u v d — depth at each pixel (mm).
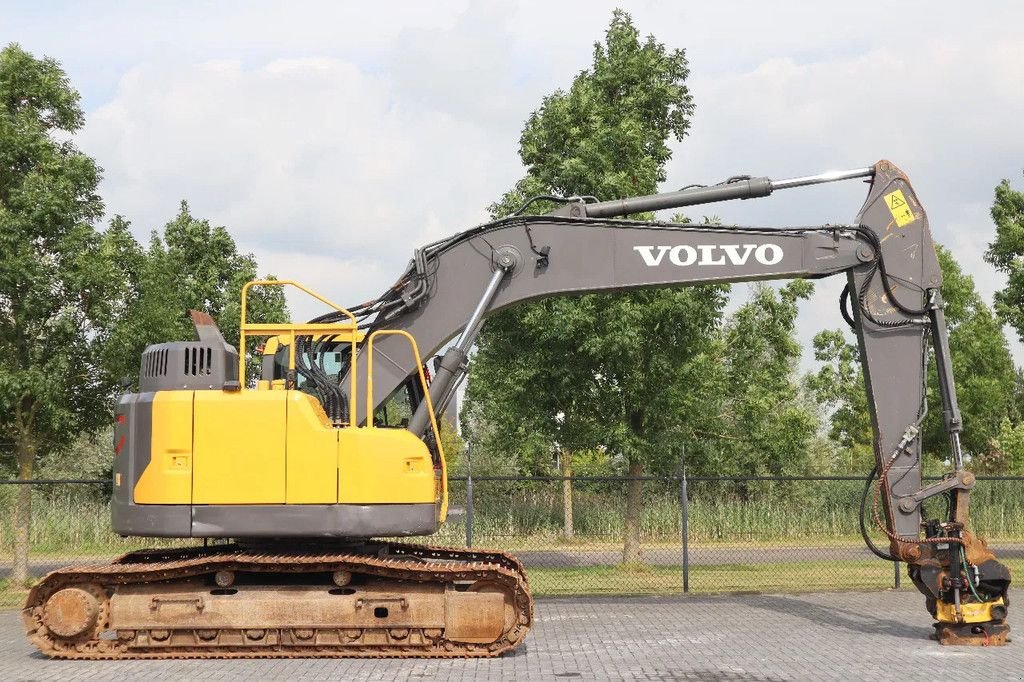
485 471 30656
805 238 11570
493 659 9938
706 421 19766
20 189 15906
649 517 21219
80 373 16391
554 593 15758
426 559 11398
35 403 16203
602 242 11711
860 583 17031
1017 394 37906
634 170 18031
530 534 20250
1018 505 23594
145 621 10164
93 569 10156
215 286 21719
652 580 17344
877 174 11570
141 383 10656
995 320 28266
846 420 30922
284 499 10078
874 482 11430
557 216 11773
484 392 19438
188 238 21844
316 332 10734
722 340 20203
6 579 17062
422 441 10398
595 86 18906
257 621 10141
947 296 27391
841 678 8781
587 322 16984
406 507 10109
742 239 11625
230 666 9656
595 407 18328
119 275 16422
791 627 12008
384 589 10227
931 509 21734
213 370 10500
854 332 11734
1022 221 21828
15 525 18141
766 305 19766
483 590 10180
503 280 11711
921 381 11250
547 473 30766
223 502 10086
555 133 18391
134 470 10219
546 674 9078
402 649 10148
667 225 11648
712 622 12484
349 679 8883
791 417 20625
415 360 11469
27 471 16469
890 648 10398
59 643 10211
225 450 10141
